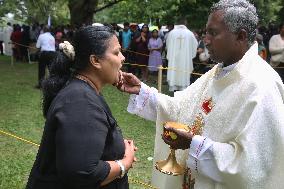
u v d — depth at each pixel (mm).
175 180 2611
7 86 10898
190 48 10547
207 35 2217
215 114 2254
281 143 2053
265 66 2213
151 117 2777
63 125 1814
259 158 2039
